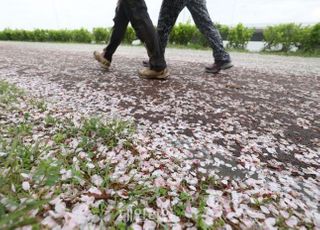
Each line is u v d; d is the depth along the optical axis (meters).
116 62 5.61
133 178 1.29
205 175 1.41
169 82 3.62
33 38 20.28
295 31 11.48
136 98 2.76
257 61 7.57
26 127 1.77
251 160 1.60
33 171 1.21
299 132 2.08
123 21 3.67
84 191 1.15
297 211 1.16
